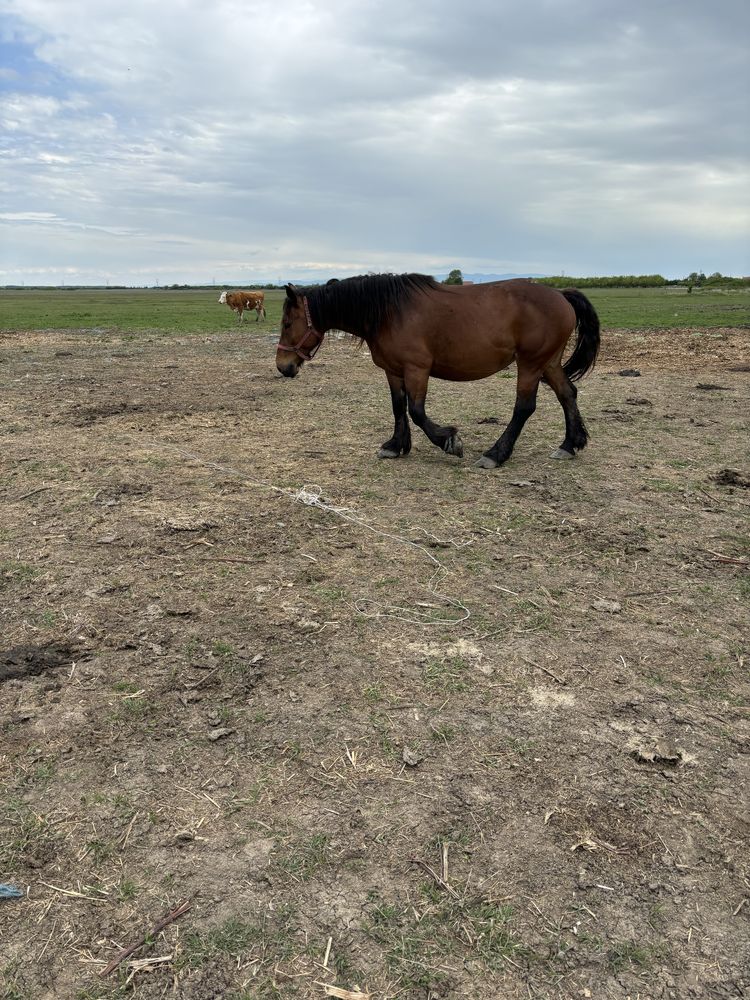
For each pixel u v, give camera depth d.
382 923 2.13
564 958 2.03
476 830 2.49
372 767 2.80
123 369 14.51
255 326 26.92
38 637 3.76
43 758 2.85
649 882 2.29
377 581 4.46
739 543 5.10
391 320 6.46
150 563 4.70
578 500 6.01
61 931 2.11
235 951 2.04
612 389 11.80
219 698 3.25
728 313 29.81
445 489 6.28
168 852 2.39
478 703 3.22
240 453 7.57
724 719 3.12
